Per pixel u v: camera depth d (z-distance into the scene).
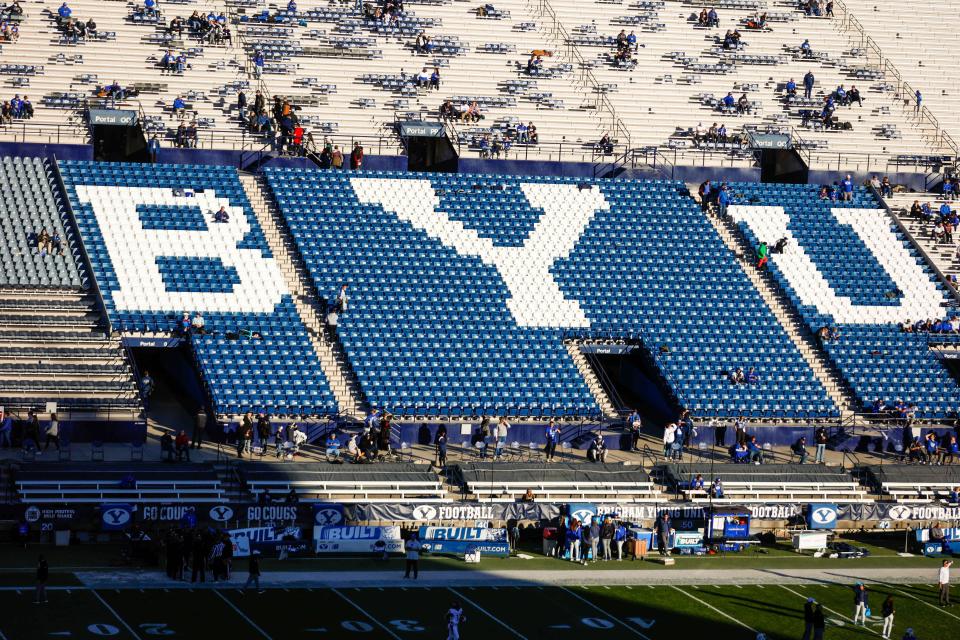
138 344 75.75
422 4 101.75
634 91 100.81
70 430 69.44
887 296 89.06
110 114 87.56
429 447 75.00
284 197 86.81
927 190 101.38
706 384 80.94
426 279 83.25
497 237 87.25
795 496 73.19
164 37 94.06
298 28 97.50
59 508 61.97
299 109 93.00
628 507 68.81
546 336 81.50
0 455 66.81
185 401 77.31
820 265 90.44
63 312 75.88
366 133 93.19
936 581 66.19
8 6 91.81
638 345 82.88
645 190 93.69
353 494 67.25
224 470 67.44
